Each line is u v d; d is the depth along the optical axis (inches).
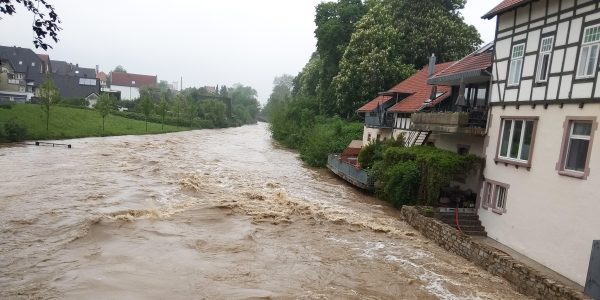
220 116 3631.9
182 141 1921.8
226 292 380.2
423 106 946.7
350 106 1704.0
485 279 459.8
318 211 709.9
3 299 334.6
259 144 2144.4
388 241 581.9
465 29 1614.2
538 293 409.4
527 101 555.8
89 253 445.4
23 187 726.5
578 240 455.2
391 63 1563.7
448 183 704.4
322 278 435.8
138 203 668.7
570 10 495.2
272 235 569.6
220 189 842.2
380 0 1931.6
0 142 1291.8
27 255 431.2
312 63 2623.0
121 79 4446.4
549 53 526.6
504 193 600.7
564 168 487.8
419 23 1638.8
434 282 444.1
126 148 1424.7
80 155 1165.7
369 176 907.4
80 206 624.7
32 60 3216.0
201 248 492.1
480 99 767.1
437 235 585.0
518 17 591.8
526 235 538.6
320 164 1371.8
